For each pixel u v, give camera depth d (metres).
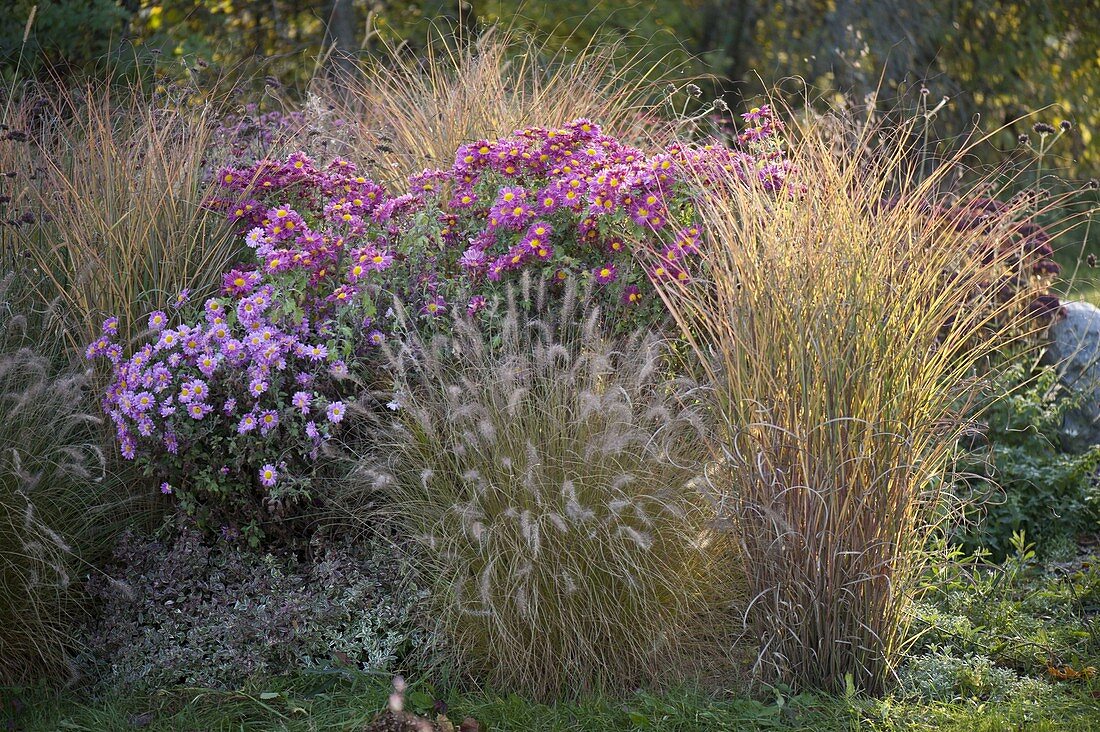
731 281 3.70
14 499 3.85
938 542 4.18
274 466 4.06
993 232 3.94
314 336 4.33
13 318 4.15
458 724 3.63
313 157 5.64
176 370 4.18
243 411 4.14
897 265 3.64
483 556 3.80
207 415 4.06
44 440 4.07
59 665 3.92
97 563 4.20
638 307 4.42
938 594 4.49
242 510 4.18
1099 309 6.11
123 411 4.00
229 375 4.05
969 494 5.13
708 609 3.96
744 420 3.65
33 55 7.70
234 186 4.74
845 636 3.70
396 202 4.59
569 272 4.40
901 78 9.16
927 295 3.72
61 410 4.06
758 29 9.39
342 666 3.88
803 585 3.66
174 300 4.49
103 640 3.92
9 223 4.49
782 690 3.73
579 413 3.91
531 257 4.38
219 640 3.89
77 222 4.64
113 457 4.27
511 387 3.93
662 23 9.27
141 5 9.01
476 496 3.77
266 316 4.30
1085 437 5.73
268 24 9.35
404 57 8.42
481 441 3.92
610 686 3.81
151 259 4.58
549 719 3.62
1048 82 10.05
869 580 3.65
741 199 3.87
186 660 3.87
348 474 4.18
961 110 9.52
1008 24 9.97
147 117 5.40
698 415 3.87
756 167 4.20
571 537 3.77
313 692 3.85
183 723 3.64
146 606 3.97
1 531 3.82
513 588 3.75
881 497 3.58
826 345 3.52
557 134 4.71
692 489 3.91
